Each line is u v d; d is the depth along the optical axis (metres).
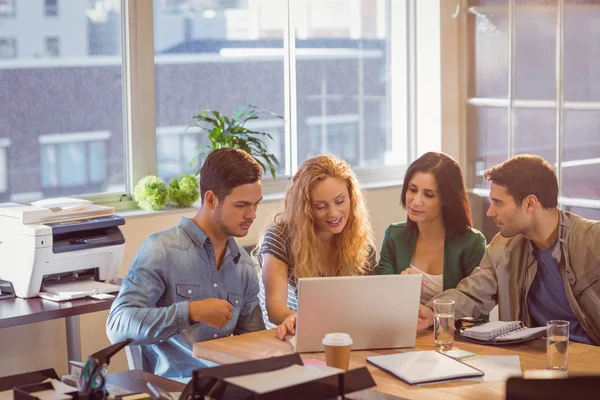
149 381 2.48
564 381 1.76
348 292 2.78
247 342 2.95
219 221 3.19
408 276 2.83
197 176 5.06
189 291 3.17
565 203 5.51
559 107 5.47
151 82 4.93
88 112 4.75
